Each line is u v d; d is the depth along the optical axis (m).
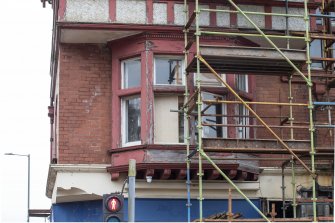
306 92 16.97
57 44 16.52
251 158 15.18
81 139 15.68
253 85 16.45
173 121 15.67
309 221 13.56
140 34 15.68
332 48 16.70
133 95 15.76
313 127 14.04
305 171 16.27
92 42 16.16
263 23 16.19
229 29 15.83
